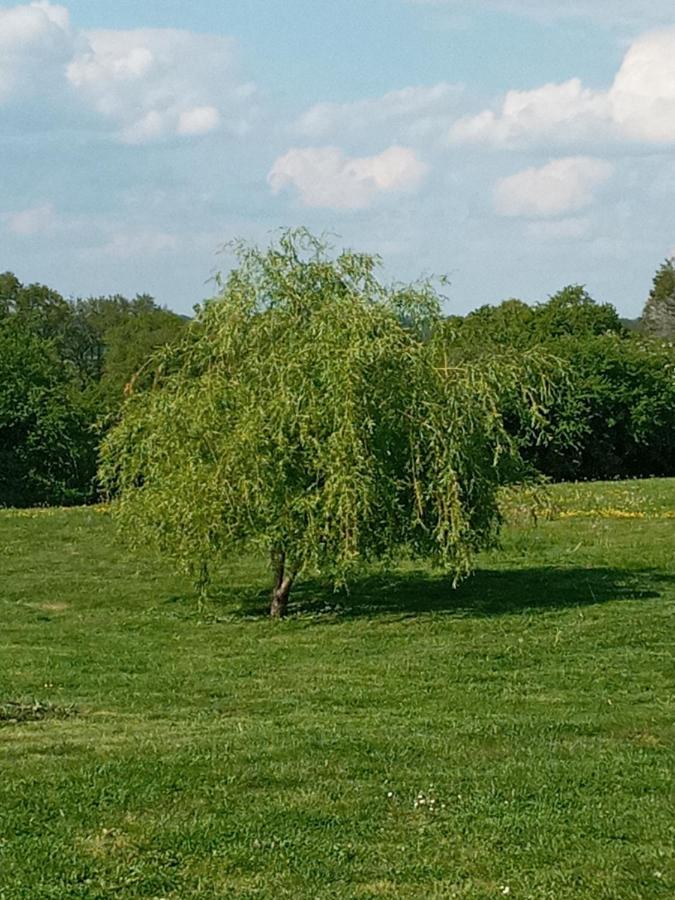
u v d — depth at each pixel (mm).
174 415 19469
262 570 25281
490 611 20391
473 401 19359
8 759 10609
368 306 19453
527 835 8430
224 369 19688
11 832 8523
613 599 21141
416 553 19422
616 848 8156
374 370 18781
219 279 19922
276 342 19391
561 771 10125
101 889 7508
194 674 16125
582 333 73438
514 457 19922
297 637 18938
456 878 7660
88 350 92625
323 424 18484
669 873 7688
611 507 33719
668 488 38625
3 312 82188
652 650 17141
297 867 7844
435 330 19797
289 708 13812
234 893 7445
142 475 20172
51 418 57188
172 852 8109
